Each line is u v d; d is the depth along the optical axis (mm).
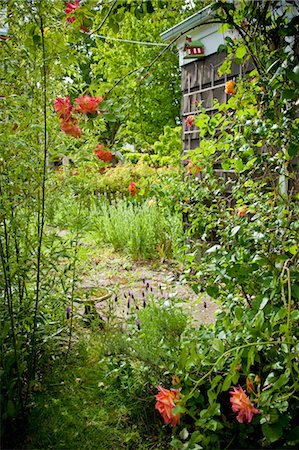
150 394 2242
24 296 2449
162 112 8820
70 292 2676
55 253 2391
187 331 2340
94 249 5602
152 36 8352
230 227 2215
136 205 6539
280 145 2084
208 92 4328
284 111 2086
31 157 2174
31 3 2033
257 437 1878
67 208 2643
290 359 1517
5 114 2160
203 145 2543
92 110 2068
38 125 2168
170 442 1883
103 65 8859
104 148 2293
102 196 7121
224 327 2018
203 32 4246
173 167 6453
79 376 2469
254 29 2152
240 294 2180
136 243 5398
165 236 5363
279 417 1569
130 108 2240
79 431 2074
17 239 2281
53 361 2582
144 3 2016
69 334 2627
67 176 2486
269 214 2115
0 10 2150
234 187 2363
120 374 2350
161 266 4914
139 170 7375
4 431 2008
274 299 1793
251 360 1534
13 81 2225
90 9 2059
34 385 2285
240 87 2402
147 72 2248
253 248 1947
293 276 1685
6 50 2170
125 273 4805
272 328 1593
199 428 1865
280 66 1741
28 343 2309
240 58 2332
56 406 2230
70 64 2352
